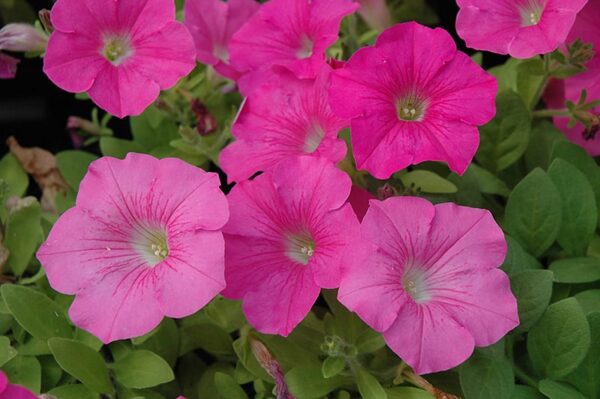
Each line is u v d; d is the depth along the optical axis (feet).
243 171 1.42
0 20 1.88
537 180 1.45
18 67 1.84
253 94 1.47
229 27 1.64
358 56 1.36
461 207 1.30
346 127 1.41
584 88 1.55
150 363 1.40
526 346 1.40
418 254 1.30
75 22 1.42
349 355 1.35
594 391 1.36
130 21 1.46
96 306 1.31
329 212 1.32
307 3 1.51
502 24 1.42
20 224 1.53
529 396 1.35
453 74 1.37
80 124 1.71
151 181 1.33
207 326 1.47
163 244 1.36
